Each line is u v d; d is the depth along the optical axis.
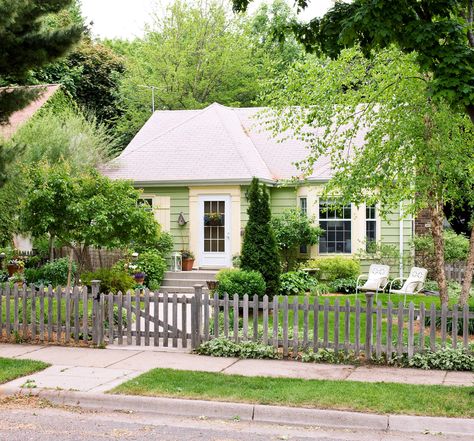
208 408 7.78
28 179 13.45
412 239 21.53
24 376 9.21
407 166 12.50
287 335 10.50
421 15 8.30
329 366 9.92
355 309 10.21
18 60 13.12
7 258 22.11
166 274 20.77
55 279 19.39
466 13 9.48
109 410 7.99
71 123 23.47
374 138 12.53
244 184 21.52
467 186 12.95
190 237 21.95
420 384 8.70
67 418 7.59
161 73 38.12
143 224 13.06
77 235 12.97
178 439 6.80
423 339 9.99
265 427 7.32
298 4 9.18
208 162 22.19
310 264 21.22
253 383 8.66
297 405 7.70
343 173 12.84
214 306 10.95
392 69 12.23
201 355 10.70
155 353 10.83
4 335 12.09
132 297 11.50
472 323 12.59
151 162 22.75
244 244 15.80
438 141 11.87
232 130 23.97
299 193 22.41
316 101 12.70
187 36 38.94
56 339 11.80
